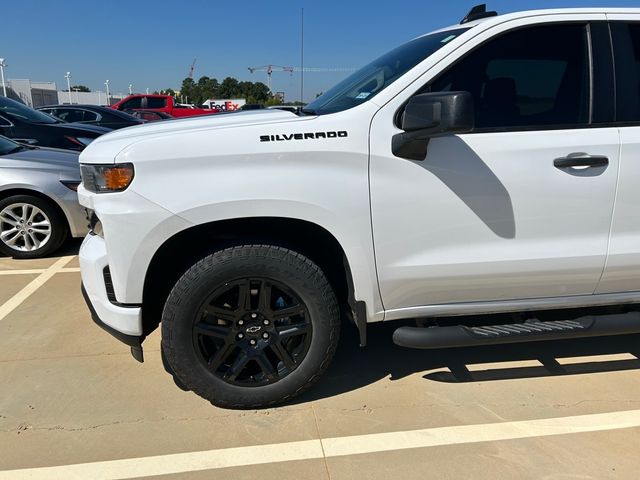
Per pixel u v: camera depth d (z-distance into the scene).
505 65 2.54
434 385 2.91
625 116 2.59
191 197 2.29
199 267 2.40
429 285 2.56
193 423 2.55
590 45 2.58
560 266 2.60
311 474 2.22
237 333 2.53
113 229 2.32
